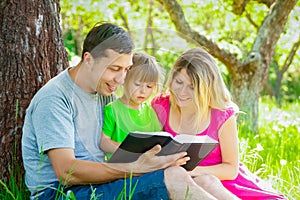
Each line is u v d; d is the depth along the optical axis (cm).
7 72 364
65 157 307
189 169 325
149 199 303
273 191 358
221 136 347
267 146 542
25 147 328
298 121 586
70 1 812
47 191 318
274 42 675
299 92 1573
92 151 329
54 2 389
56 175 311
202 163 350
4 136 363
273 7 672
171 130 335
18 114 364
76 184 314
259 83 672
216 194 313
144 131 335
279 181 404
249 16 789
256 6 749
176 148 312
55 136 309
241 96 666
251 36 854
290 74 1634
